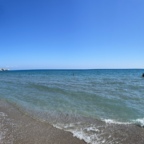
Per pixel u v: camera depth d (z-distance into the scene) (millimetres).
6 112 9016
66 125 7043
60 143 5336
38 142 5371
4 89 19250
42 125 6996
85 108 9984
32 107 10203
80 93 15617
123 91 17219
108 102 11656
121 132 6289
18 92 16609
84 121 7586
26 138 5656
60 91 17031
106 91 17078
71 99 12758
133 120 7762
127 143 5387
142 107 10258
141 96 14094
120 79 37969
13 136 5789
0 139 5504
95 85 23469
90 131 6383
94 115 8555
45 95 14656
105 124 7184
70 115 8531
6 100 12406
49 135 5949
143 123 7328
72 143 5359
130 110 9562
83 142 5441
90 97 13570
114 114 8750
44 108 9961
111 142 5445
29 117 8133
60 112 9086
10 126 6812
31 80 35031
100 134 6098
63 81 31594
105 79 37938
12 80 35562
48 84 25125
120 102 11664
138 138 5762
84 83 26844
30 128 6625
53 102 11680
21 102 11688
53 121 7559
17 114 8641
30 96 14164
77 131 6371
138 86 22188
